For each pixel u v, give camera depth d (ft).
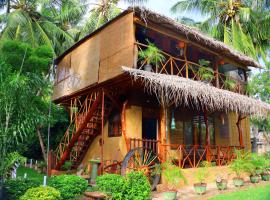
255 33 74.43
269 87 66.28
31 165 56.85
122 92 39.34
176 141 44.65
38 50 31.81
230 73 56.08
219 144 51.47
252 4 72.64
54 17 77.25
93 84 38.96
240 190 33.68
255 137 70.74
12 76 24.52
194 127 48.03
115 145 40.68
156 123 42.22
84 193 27.76
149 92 40.60
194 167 39.52
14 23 59.26
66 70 46.80
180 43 41.98
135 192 25.38
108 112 42.50
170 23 36.76
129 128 38.65
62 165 44.96
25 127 25.21
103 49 38.81
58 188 24.56
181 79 35.91
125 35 35.40
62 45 72.90
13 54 29.76
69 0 73.87
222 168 42.14
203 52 47.57
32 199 20.67
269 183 38.55
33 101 26.68
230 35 73.20
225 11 73.56
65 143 46.70
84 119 40.27
